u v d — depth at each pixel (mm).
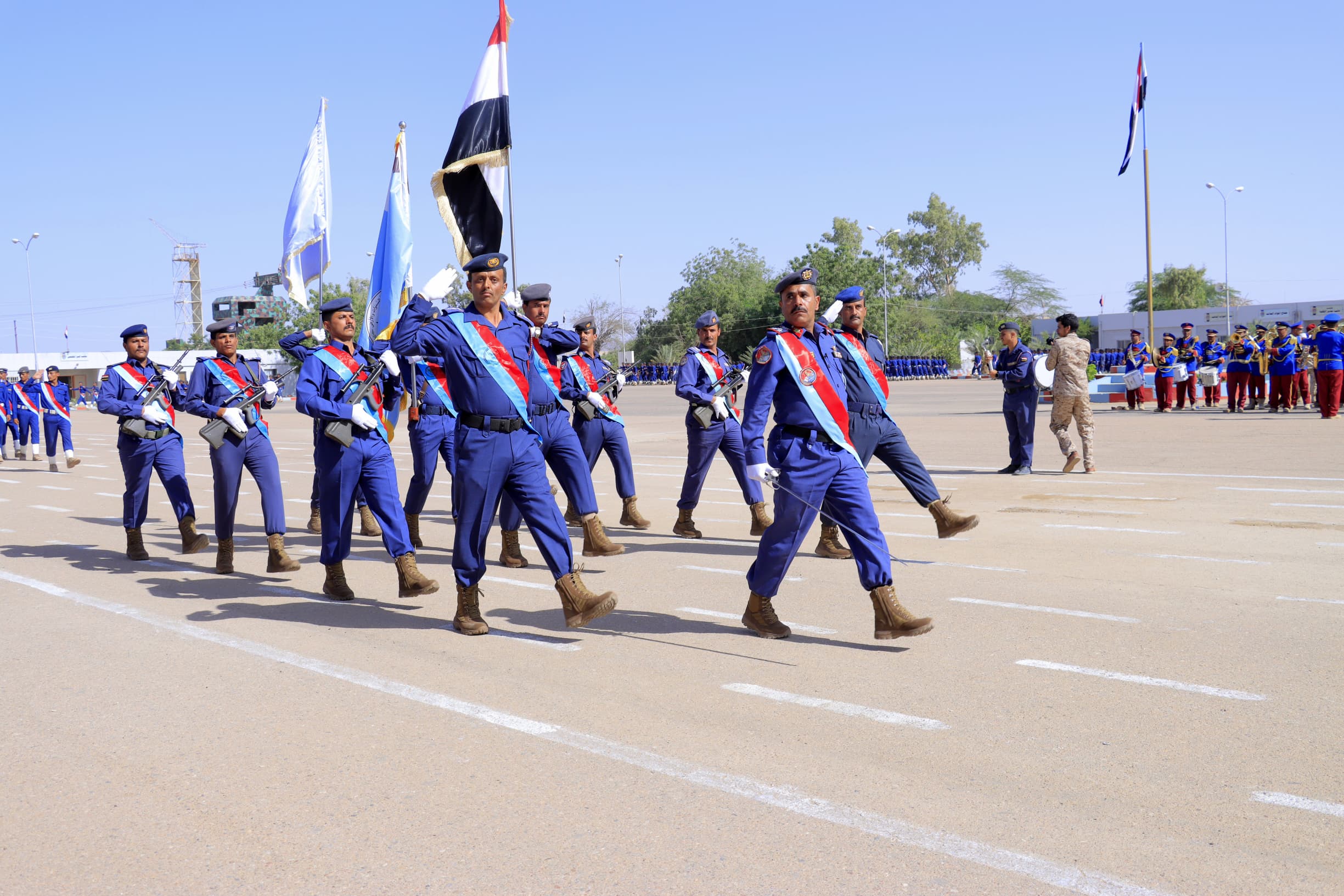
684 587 7508
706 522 10570
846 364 6715
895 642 5914
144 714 4918
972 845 3441
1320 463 13430
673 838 3537
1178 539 8766
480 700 5039
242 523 11523
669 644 5988
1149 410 25344
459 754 4332
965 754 4227
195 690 5281
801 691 5074
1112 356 62000
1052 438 18062
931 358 80625
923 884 3188
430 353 6188
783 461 5867
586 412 9930
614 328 90500
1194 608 6480
